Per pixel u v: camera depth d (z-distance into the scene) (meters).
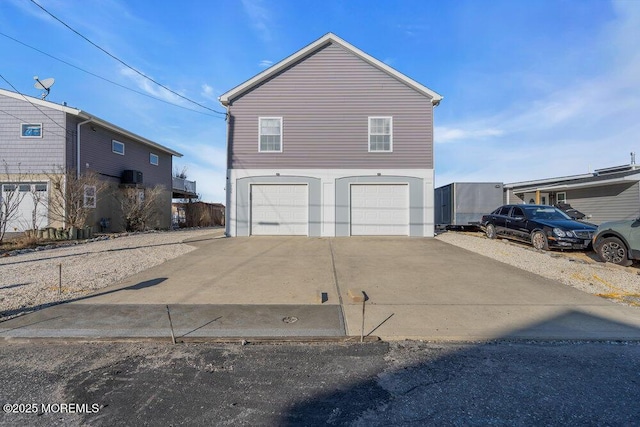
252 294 6.00
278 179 14.27
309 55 14.42
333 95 14.38
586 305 5.40
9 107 15.53
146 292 6.07
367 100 14.37
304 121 14.34
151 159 22.58
